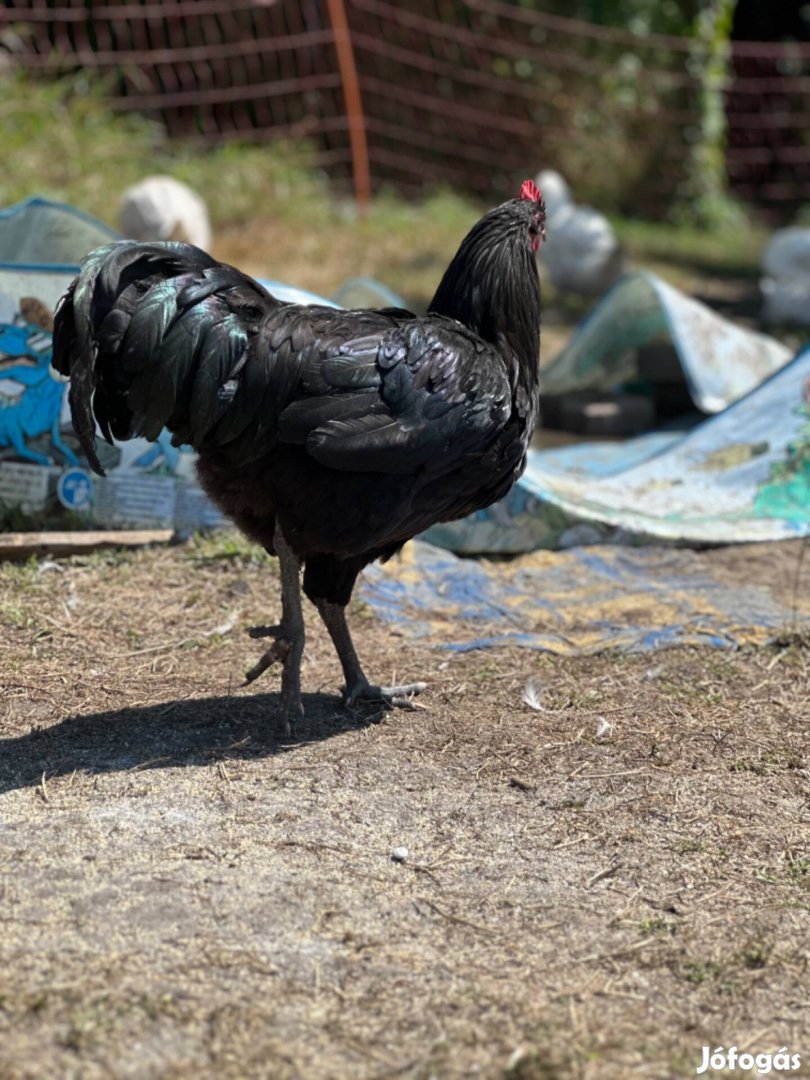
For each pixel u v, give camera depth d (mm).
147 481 2441
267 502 1828
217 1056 1379
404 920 1557
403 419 1772
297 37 5566
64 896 1553
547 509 2521
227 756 1830
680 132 6422
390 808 1742
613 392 3500
